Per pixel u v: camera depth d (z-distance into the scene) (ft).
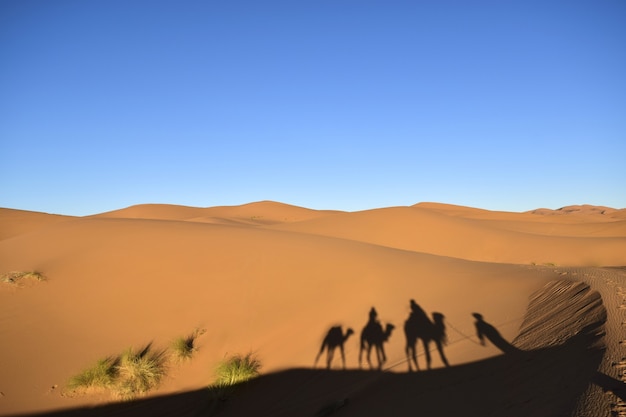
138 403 31.19
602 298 26.30
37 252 63.36
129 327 41.57
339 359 31.76
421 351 28.68
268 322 40.09
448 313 35.19
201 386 33.01
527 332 26.03
